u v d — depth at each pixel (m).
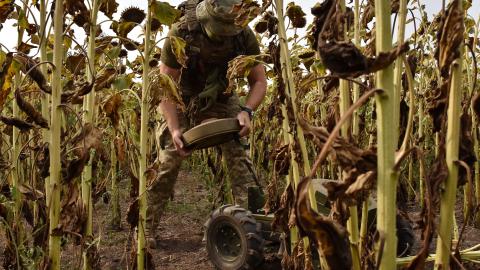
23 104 2.01
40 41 2.23
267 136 6.25
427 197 1.29
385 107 1.12
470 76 4.06
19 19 2.37
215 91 3.67
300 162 2.21
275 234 3.33
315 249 2.93
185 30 3.59
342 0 1.72
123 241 4.31
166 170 3.88
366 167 1.25
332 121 2.13
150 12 2.63
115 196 4.82
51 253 2.08
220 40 3.54
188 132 3.21
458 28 1.25
